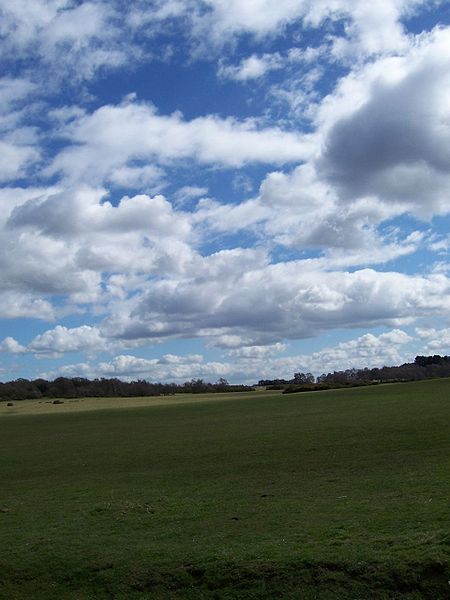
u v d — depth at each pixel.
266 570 16.09
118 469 36.97
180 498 26.27
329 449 37.75
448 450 33.50
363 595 14.63
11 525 23.53
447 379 120.88
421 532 17.36
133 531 21.30
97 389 186.62
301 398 102.75
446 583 14.46
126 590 16.41
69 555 18.88
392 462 31.44
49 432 68.44
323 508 22.22
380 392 97.81
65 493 29.86
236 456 38.22
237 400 115.50
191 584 16.25
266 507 23.23
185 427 63.19
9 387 186.62
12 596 16.88
